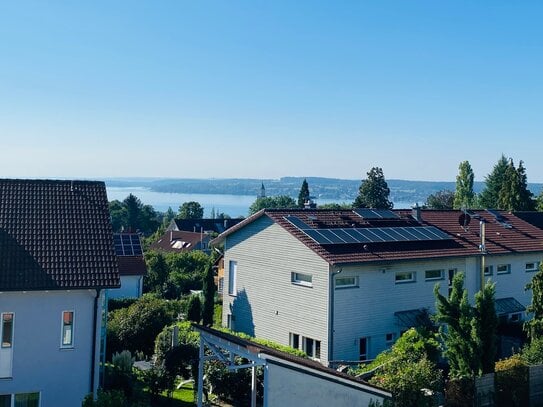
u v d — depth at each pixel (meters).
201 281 59.06
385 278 30.02
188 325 27.62
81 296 20.09
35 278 19.53
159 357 24.45
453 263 32.75
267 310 31.89
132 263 49.16
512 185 70.94
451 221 37.75
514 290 35.94
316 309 28.69
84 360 20.06
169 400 22.64
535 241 37.88
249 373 22.19
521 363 22.09
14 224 21.33
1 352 19.22
